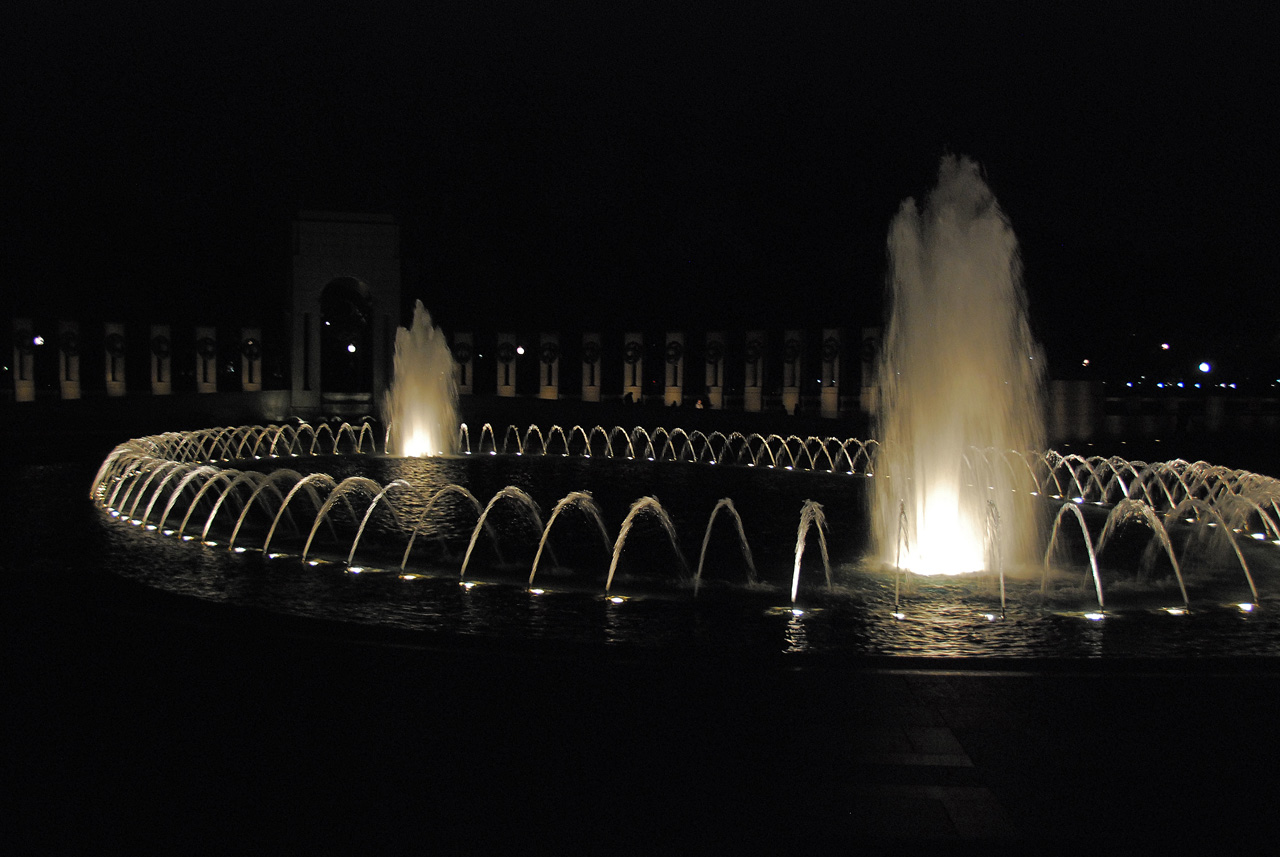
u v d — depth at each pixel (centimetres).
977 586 1227
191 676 790
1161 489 2402
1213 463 2878
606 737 662
